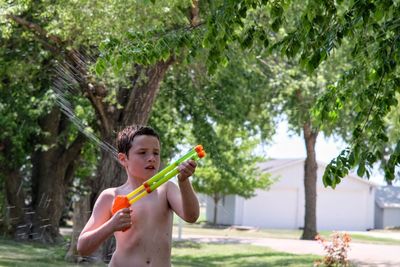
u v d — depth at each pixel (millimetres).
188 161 3762
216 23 6262
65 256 16203
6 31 13172
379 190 57500
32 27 13852
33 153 24719
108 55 6758
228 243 27906
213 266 17797
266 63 20422
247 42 6766
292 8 11906
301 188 51812
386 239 36438
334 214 52250
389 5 5887
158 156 4059
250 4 6320
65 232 31094
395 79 6535
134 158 3998
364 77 7090
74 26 12141
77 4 11594
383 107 6523
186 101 21203
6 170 24062
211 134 21984
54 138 23812
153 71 14938
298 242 29625
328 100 7098
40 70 17172
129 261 3928
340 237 20922
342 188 52281
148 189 3861
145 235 3947
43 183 24188
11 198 24375
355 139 6438
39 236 23781
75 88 14711
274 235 37344
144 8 10961
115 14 11312
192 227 46562
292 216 51688
